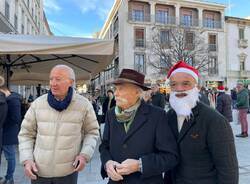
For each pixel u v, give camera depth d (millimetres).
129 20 37969
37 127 2877
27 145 2838
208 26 41656
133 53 37844
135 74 2340
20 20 24438
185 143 2129
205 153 2092
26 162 2738
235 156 2047
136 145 2242
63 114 2803
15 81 12328
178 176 2189
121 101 2314
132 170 2133
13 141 4781
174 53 30328
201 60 33062
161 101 7934
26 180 5168
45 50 5547
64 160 2771
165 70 31281
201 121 2086
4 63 7855
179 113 2150
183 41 30891
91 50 5793
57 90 2746
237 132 11031
